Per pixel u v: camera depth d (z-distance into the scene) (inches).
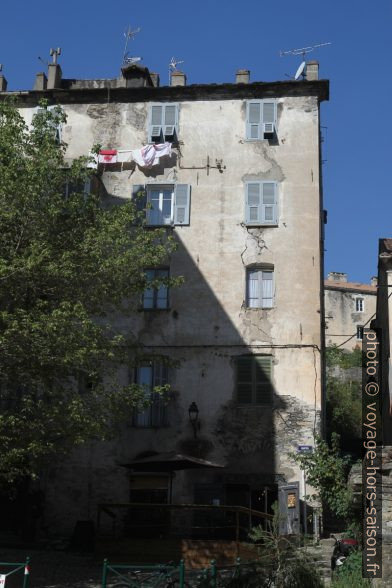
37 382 758.5
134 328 1105.4
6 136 774.5
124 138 1194.0
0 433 703.1
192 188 1160.8
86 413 754.8
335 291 2472.9
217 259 1127.0
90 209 834.2
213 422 1061.8
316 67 1193.4
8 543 952.9
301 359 1075.3
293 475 1028.5
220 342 1092.5
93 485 1049.5
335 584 590.9
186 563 793.6
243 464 1041.5
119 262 796.0
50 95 1221.7
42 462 876.0
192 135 1182.9
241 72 1208.2
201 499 1032.2
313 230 1125.7
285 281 1108.5
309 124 1170.6
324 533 989.8
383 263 1122.7
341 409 1608.0
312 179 1147.3
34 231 782.5
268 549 592.4
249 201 1145.4
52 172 810.8
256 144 1168.8
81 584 696.4
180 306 1110.4
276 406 1058.7
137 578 674.2
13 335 697.0
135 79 1240.8
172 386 1080.2
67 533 1034.7
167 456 923.4
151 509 924.6
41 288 784.3
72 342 719.1
